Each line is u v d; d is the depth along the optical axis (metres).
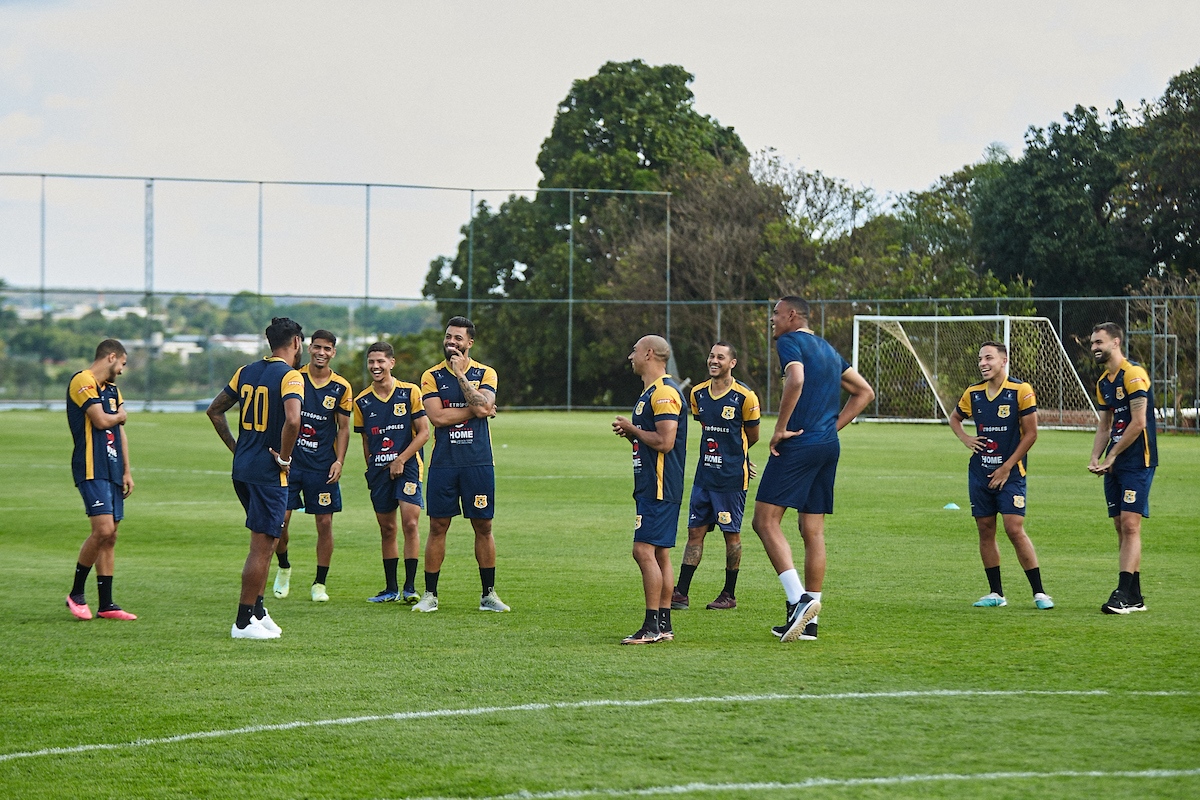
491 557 28.16
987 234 145.75
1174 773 15.39
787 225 145.75
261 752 16.59
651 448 23.89
